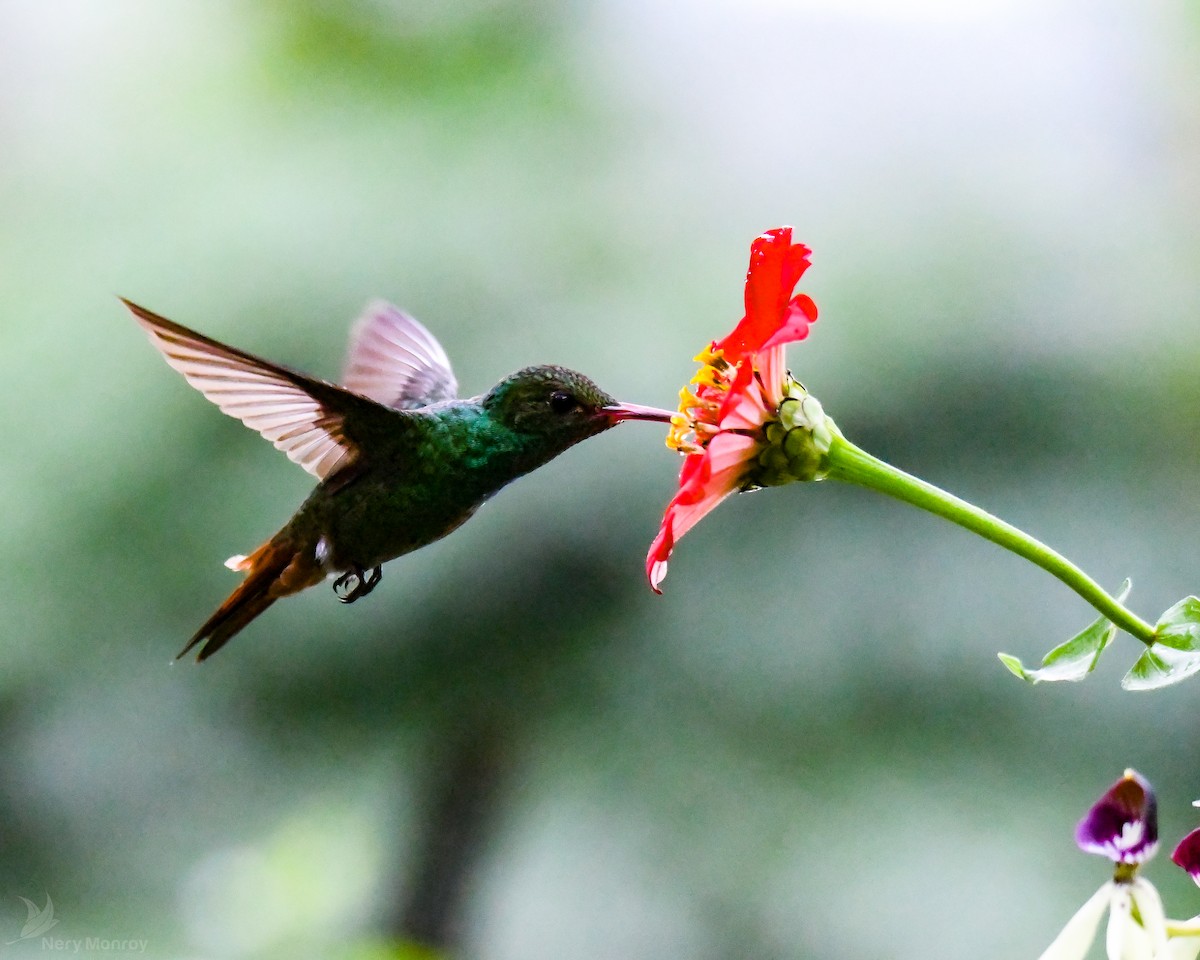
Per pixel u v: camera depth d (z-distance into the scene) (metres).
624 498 2.69
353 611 2.71
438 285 2.73
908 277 2.71
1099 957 2.66
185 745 2.74
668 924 2.74
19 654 2.73
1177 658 2.41
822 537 2.70
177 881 2.75
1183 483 2.70
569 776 2.74
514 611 2.71
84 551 2.73
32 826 2.74
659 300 2.71
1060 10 2.75
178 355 2.48
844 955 2.71
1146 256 2.71
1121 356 2.70
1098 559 2.68
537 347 2.71
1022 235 2.71
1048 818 2.70
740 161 2.74
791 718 2.70
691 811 2.73
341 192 2.75
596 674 2.71
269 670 2.73
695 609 2.70
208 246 2.75
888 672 2.69
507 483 2.50
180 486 2.73
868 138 2.74
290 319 2.73
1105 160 2.73
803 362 2.70
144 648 2.73
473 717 2.73
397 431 2.50
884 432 2.70
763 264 2.43
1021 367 2.70
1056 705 2.68
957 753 2.70
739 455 2.43
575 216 2.74
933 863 2.71
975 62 2.74
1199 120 2.72
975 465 2.70
